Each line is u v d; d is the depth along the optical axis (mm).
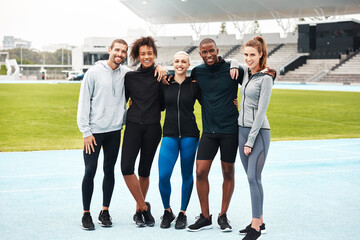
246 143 4000
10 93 26312
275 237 3918
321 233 4016
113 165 4371
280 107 18922
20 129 12070
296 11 53688
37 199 5094
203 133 4324
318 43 46125
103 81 4227
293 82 44031
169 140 4371
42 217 4453
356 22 44281
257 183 3994
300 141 10086
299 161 7516
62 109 17406
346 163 7355
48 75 65375
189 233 4078
